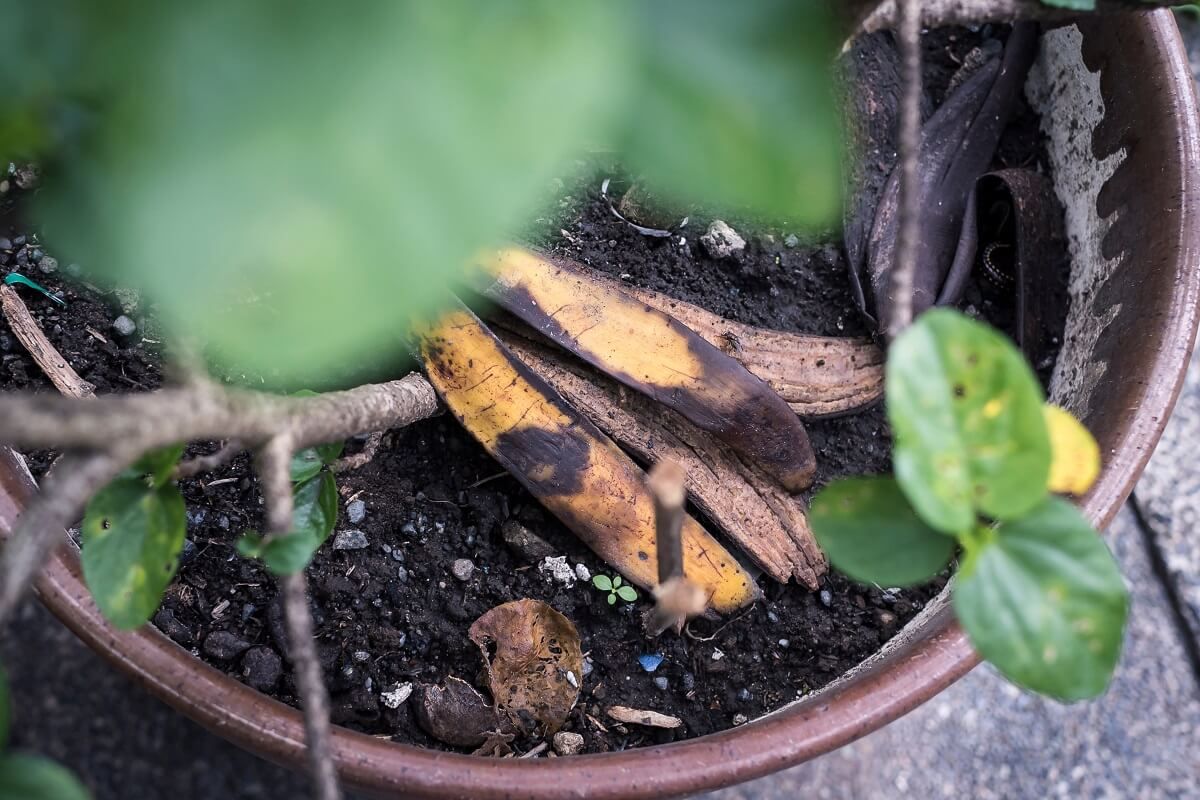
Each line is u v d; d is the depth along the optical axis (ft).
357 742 1.97
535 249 2.18
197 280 0.90
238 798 2.43
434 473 2.25
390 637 2.19
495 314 2.16
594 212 2.32
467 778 1.95
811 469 2.19
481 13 0.95
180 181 0.92
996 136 2.35
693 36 1.05
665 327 2.15
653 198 2.23
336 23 0.93
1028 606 1.69
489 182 0.94
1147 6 1.84
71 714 2.43
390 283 0.91
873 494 1.73
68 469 1.53
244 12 0.94
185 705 1.96
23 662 2.45
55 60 0.97
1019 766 2.51
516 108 0.95
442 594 2.21
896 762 2.50
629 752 1.98
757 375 2.22
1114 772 2.50
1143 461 2.06
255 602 2.19
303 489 1.95
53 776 1.62
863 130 2.31
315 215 0.90
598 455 2.15
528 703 2.17
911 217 1.67
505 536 2.23
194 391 1.67
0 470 2.04
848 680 2.08
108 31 0.96
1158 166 2.15
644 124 1.06
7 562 1.44
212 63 0.94
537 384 2.12
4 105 1.01
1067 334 2.27
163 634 2.08
